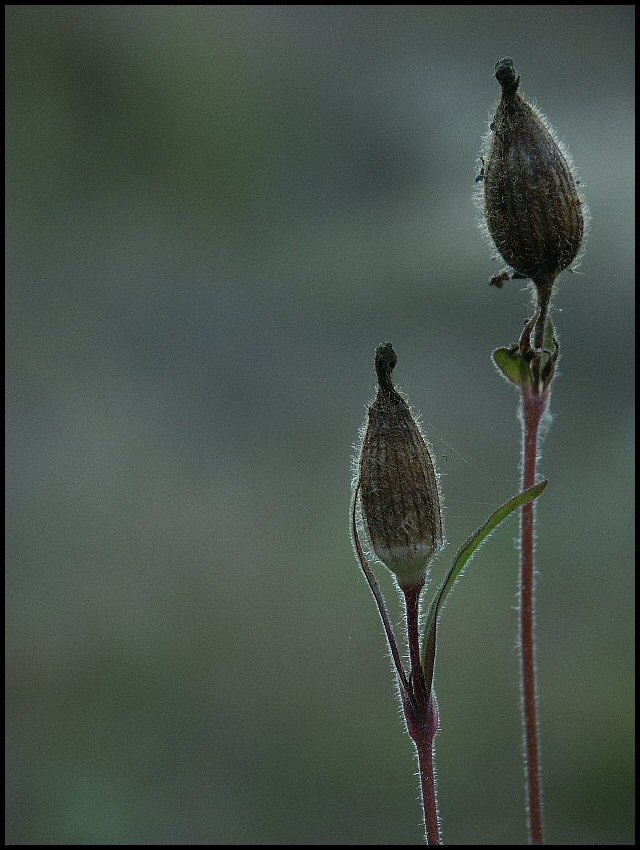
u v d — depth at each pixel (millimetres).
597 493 584
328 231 927
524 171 319
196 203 1003
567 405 652
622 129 884
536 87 1078
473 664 503
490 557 553
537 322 324
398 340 730
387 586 544
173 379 785
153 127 1064
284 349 780
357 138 1051
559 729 477
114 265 939
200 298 868
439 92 1116
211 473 681
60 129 1056
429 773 315
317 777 482
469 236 820
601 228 751
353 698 509
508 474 588
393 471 314
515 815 446
